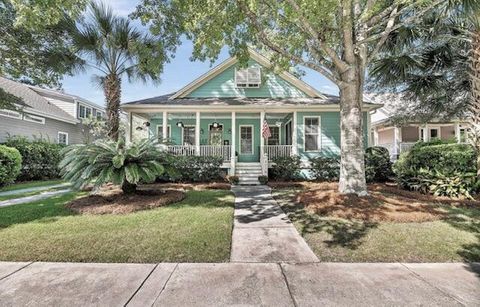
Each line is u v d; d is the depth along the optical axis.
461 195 6.62
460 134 17.25
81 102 19.02
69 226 4.51
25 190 9.17
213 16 5.59
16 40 9.15
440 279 2.77
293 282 2.71
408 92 10.58
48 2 4.76
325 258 3.36
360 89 6.34
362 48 6.28
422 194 7.07
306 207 6.03
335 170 11.42
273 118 15.10
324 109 12.34
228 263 3.20
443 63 8.62
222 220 4.93
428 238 3.98
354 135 6.29
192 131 14.90
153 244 3.74
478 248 3.62
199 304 2.32
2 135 12.83
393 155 16.86
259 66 13.91
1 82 15.27
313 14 5.02
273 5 5.59
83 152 6.46
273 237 4.18
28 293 2.50
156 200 6.41
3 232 4.18
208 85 13.92
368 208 5.36
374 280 2.75
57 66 9.98
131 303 2.33
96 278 2.80
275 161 11.83
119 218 5.06
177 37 7.14
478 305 2.29
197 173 11.16
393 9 6.08
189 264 3.17
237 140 14.88
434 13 7.06
